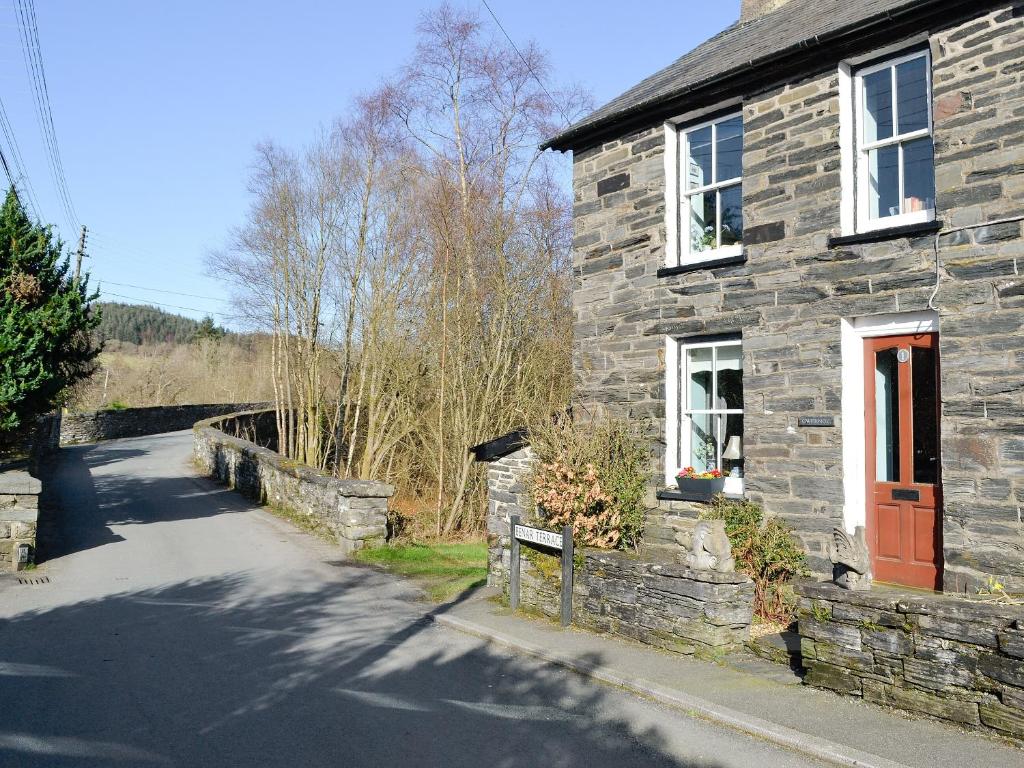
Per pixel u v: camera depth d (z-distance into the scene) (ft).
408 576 36.06
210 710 18.63
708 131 30.58
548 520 29.94
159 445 99.96
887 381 24.77
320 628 26.58
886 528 24.43
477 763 15.78
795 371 26.18
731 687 19.58
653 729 17.57
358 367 74.79
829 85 25.90
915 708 17.24
